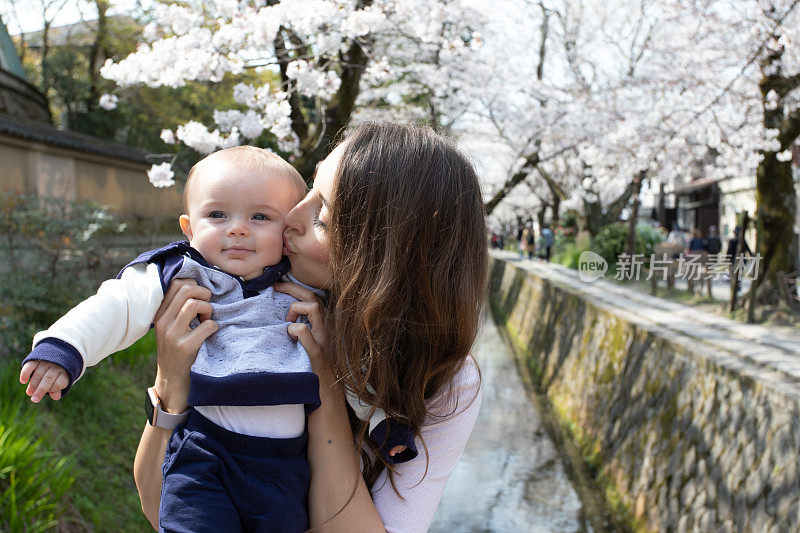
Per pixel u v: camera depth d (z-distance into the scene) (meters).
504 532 6.15
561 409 10.07
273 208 1.33
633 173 11.52
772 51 8.16
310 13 4.49
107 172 13.32
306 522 1.14
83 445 4.78
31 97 15.38
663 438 6.09
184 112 17.11
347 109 6.50
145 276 1.23
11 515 3.30
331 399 1.18
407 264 1.11
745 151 9.28
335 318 1.18
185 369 1.16
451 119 11.98
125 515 4.35
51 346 1.04
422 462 1.17
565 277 15.91
